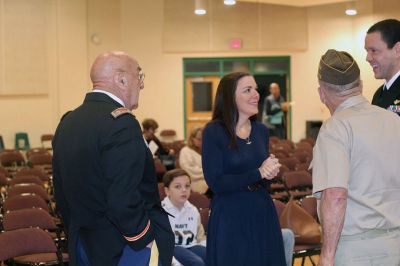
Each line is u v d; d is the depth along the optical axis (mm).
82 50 11547
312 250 4051
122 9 12281
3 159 8930
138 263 2066
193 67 12766
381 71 2359
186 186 4016
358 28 12500
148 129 7676
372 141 1998
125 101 2162
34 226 4207
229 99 2629
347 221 2000
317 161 2012
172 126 12664
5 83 10852
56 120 11312
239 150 2605
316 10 12812
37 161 8578
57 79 11320
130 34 12359
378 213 1979
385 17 12000
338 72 2053
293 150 8992
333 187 1931
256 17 12742
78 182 2010
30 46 11078
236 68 12859
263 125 2762
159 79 12609
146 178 2104
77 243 2090
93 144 1983
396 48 2297
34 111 11148
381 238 1988
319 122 12562
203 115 12812
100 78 2139
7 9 10883
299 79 12883
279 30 12797
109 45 12055
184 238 3994
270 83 12922
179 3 12594
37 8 11133
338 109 2084
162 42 12578
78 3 11492
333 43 12773
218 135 2615
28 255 3998
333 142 1993
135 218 1960
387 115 2066
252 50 12781
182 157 6379
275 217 2676
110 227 2041
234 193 2613
